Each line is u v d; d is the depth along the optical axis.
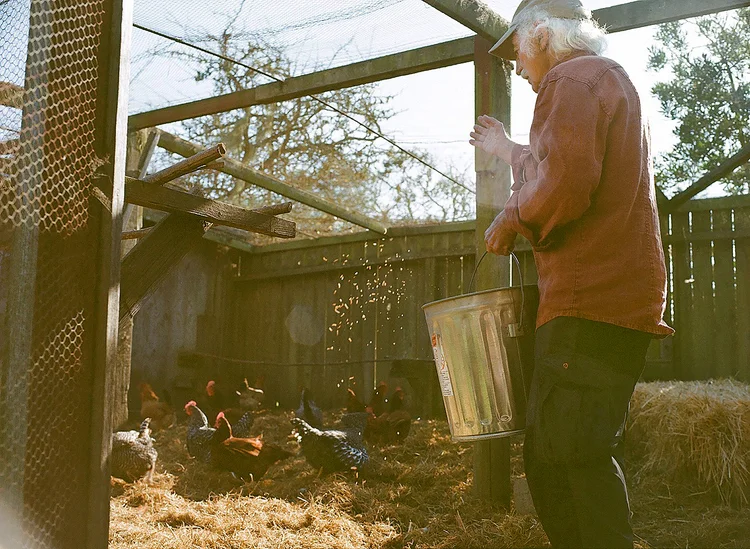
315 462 5.33
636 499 4.60
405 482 5.20
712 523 3.90
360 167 9.11
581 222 1.94
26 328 1.62
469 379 2.29
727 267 7.76
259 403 9.84
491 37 4.08
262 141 8.50
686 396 4.98
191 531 3.62
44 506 1.64
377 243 10.02
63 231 1.73
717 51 7.04
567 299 1.92
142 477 5.08
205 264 10.77
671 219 8.04
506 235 2.13
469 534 3.61
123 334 7.13
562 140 1.84
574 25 2.14
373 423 7.09
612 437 1.83
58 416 1.69
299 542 3.47
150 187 3.21
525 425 2.19
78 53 1.79
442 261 9.51
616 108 1.92
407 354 9.61
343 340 10.23
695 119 7.45
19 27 1.69
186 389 9.93
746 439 4.49
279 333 10.94
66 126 1.75
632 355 1.92
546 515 1.99
